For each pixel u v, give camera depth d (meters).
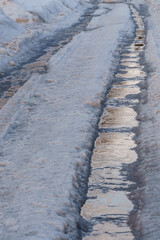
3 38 22.67
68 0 39.59
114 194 7.68
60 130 10.10
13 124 10.63
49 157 8.61
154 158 8.73
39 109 11.77
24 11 30.42
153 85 13.70
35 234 6.02
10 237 5.95
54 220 6.38
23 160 8.54
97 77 14.96
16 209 6.71
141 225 6.65
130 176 8.30
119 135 10.31
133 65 17.56
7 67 17.94
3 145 9.41
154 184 7.75
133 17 32.09
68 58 18.42
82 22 31.31
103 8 39.53
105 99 13.16
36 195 7.10
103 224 6.80
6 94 14.01
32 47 22.31
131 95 13.50
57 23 30.27
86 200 7.52
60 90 13.53
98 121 11.27
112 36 23.09
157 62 16.59
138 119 11.32
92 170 8.60
